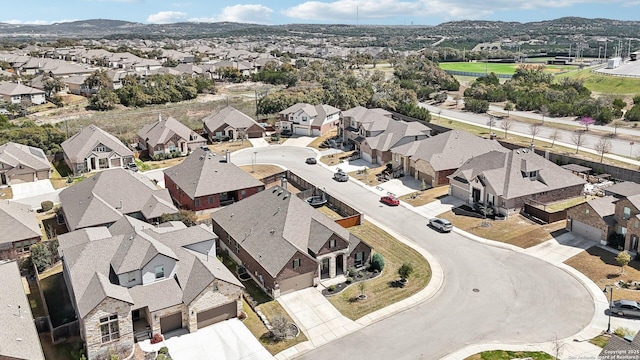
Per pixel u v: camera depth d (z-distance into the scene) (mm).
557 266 50062
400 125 89938
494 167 67812
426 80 162375
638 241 50125
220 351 38000
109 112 124625
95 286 37938
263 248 48031
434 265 51156
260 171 85438
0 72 173000
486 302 44094
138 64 198375
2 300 37719
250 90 156375
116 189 61469
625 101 127250
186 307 39844
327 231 48062
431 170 75312
